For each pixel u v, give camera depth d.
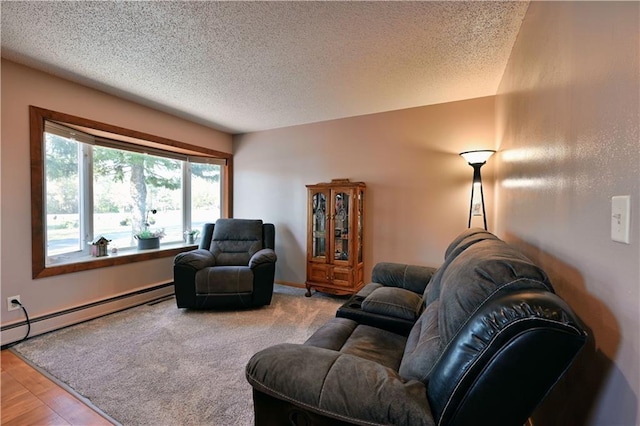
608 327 0.80
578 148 0.98
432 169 3.16
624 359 0.72
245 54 2.12
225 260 3.48
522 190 1.75
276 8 1.62
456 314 0.87
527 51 1.63
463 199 3.03
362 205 3.42
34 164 2.37
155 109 3.31
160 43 1.98
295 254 3.98
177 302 2.89
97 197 3.09
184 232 4.04
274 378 0.94
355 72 2.39
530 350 0.67
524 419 0.70
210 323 2.65
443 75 2.45
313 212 3.49
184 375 1.84
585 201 0.93
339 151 3.65
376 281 2.41
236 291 2.94
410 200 3.27
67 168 2.78
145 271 3.30
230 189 4.44
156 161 3.73
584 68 0.94
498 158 2.63
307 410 0.88
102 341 2.28
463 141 3.01
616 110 0.76
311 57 2.16
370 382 0.88
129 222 3.42
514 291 0.78
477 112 2.95
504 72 2.34
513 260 0.88
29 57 2.18
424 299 1.78
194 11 1.65
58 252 2.69
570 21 1.04
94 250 2.93
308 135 3.85
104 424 1.44
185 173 4.06
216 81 2.58
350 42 1.96
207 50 2.07
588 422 0.89
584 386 0.92
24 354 2.08
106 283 2.92
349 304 1.93
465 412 0.73
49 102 2.45
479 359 0.71
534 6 1.49
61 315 2.54
